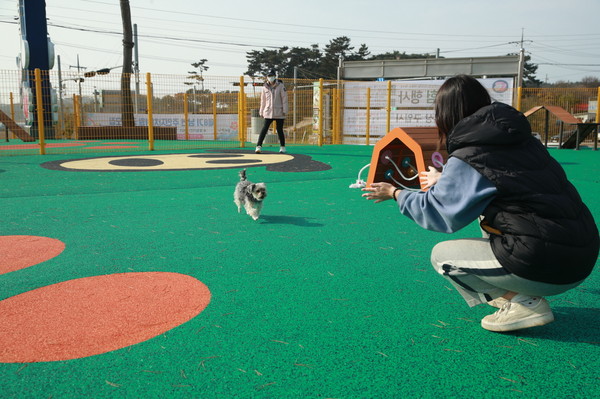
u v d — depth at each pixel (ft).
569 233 6.14
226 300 9.14
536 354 7.06
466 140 6.47
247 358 6.92
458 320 8.26
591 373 6.51
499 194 6.31
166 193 21.65
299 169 30.60
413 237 14.02
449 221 6.61
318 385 6.21
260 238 13.84
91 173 28.02
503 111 6.40
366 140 58.59
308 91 62.28
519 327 7.34
